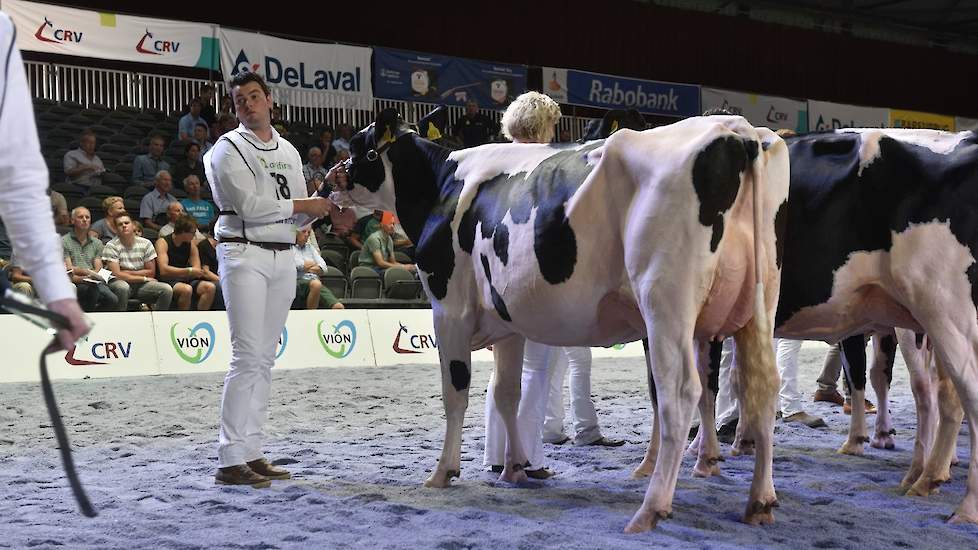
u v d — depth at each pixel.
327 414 7.89
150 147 15.00
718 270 3.96
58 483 5.08
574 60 22.69
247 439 5.11
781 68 24.97
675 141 4.00
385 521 4.12
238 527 4.03
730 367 6.36
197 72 17.95
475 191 4.93
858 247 4.76
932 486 4.86
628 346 13.36
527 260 4.46
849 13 27.28
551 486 5.02
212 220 13.65
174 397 8.73
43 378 2.00
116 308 10.84
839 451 6.20
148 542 3.78
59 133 15.33
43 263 2.03
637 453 6.03
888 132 4.77
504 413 5.07
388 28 20.70
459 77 17.75
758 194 3.97
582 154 4.45
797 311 4.97
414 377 10.43
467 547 3.69
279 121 16.12
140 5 18.39
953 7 26.75
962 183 4.47
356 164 5.53
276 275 5.11
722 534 3.92
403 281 13.13
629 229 4.06
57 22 14.37
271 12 19.61
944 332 4.48
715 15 24.20
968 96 27.53
